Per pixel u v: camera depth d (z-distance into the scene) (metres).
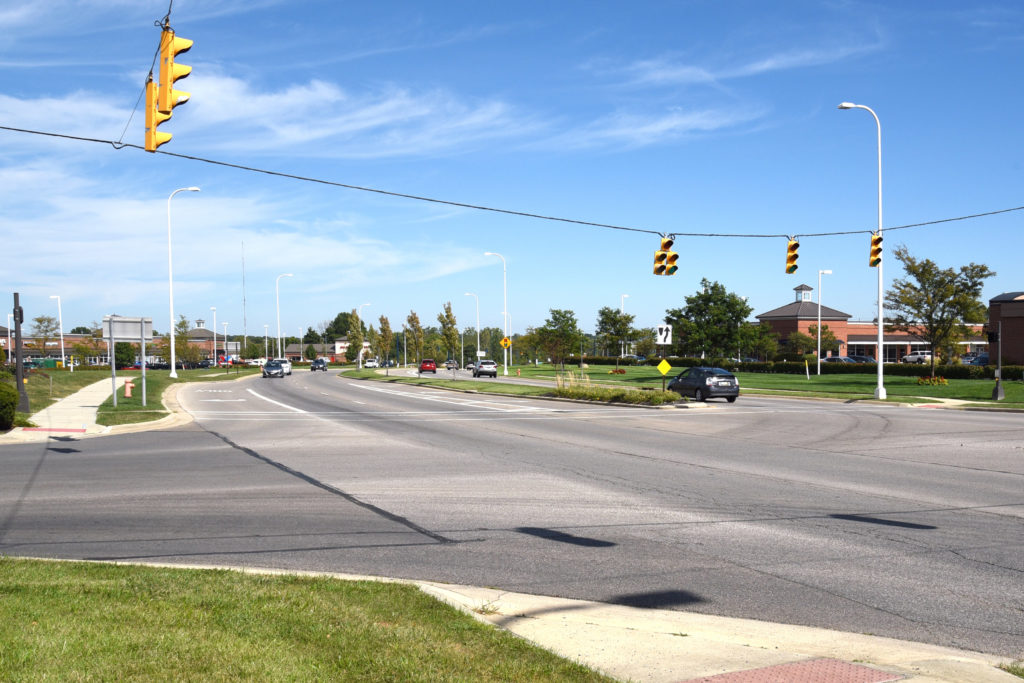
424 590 6.61
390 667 4.67
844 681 4.72
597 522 9.81
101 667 4.44
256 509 10.62
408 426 23.31
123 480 13.12
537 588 7.06
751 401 34.59
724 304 61.31
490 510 10.57
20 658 4.50
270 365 69.88
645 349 95.44
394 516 10.18
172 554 8.16
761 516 10.17
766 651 5.34
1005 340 60.12
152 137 11.35
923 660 5.20
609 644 5.48
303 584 6.64
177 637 5.03
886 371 52.50
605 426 23.06
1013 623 6.10
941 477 13.38
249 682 4.35
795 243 26.98
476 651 5.03
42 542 8.67
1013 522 9.76
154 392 38.72
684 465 14.89
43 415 26.11
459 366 100.12
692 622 6.09
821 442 18.78
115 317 28.41
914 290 42.41
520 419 25.62
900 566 7.75
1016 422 23.92
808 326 93.69
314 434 21.06
